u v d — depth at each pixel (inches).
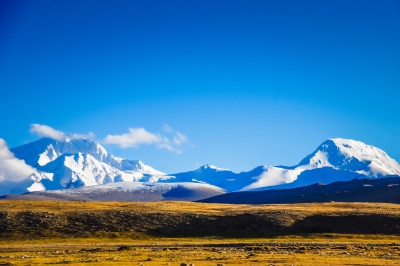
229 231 5428.2
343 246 3499.0
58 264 2138.3
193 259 2399.1
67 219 5777.6
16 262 2290.8
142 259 2439.7
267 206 7637.8
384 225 5216.5
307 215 5856.3
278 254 2755.9
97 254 3048.7
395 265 1966.0
